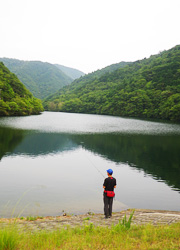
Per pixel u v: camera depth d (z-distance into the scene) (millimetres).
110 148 29406
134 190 14078
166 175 17719
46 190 13289
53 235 5742
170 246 4773
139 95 143125
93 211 10211
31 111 120250
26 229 6867
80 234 6109
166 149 29312
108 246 5031
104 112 163750
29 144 29625
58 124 63844
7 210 9930
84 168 19312
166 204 11742
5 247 4738
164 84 153125
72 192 13117
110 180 8383
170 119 104562
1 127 49469
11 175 16281
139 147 30484
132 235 5730
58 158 22734
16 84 144000
